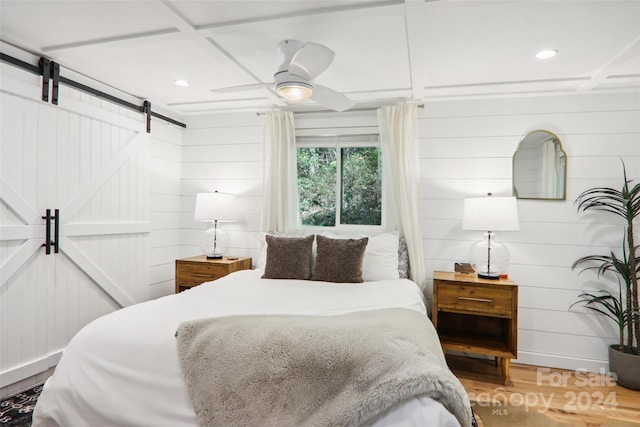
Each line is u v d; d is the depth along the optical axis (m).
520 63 2.54
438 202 3.36
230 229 3.97
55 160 2.69
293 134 3.69
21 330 2.46
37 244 2.55
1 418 2.14
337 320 1.72
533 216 3.14
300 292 2.45
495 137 3.24
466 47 2.30
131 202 3.41
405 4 1.82
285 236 3.30
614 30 2.08
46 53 2.48
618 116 3.00
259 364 1.44
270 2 1.84
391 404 1.23
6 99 2.36
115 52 2.46
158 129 3.75
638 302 2.89
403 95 3.29
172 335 1.63
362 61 2.57
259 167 3.89
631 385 2.68
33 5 1.88
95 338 1.68
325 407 1.31
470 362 3.18
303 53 1.88
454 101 3.34
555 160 3.10
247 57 2.54
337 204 3.71
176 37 2.21
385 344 1.42
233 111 3.91
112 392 1.56
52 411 1.63
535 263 3.13
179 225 4.09
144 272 3.57
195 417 1.44
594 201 3.01
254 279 2.93
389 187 3.42
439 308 2.87
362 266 2.97
